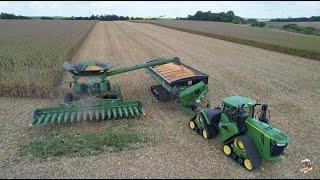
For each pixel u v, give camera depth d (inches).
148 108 518.0
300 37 1951.3
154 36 1823.3
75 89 483.2
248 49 1278.3
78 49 1170.6
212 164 343.9
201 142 395.5
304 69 858.8
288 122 468.4
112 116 462.9
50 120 414.9
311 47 1205.1
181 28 2605.8
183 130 430.9
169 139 401.7
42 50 964.6
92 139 391.2
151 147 378.6
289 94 611.8
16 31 2100.1
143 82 680.4
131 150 369.7
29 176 313.6
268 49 1282.0
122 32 2151.8
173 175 320.2
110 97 494.3
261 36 1905.8
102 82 494.0
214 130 396.2
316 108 532.1
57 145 375.6
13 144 379.6
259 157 337.4
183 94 473.1
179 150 373.4
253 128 338.0
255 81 707.4
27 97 561.6
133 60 951.0
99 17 6491.1
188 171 328.5
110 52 1107.3
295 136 420.2
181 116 483.2
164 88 546.9
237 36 1775.3
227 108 366.9
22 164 335.6
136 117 472.7
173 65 592.7
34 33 1878.7
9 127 429.4
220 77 740.0
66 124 440.8
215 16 5221.5
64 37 1534.2
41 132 414.0
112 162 342.3
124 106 458.6
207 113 389.7
